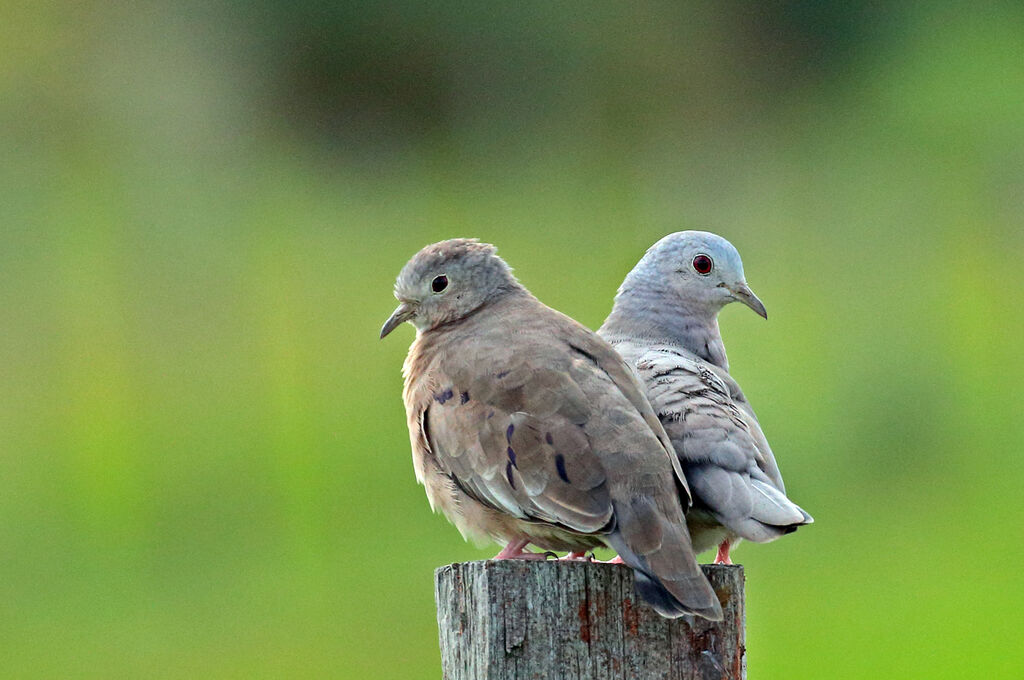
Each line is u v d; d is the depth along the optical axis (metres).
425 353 7.63
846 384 17.20
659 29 25.28
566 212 21.67
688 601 5.68
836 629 14.06
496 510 6.71
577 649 5.70
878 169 22.11
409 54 25.11
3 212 21.36
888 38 24.39
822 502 15.92
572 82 25.14
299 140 24.42
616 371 6.84
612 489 6.19
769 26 25.48
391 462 16.52
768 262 19.92
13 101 23.89
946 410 17.03
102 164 22.70
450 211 21.61
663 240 9.05
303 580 14.80
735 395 7.79
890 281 19.25
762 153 23.14
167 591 14.94
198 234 20.91
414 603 14.39
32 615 14.68
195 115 24.44
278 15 25.00
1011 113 22.66
